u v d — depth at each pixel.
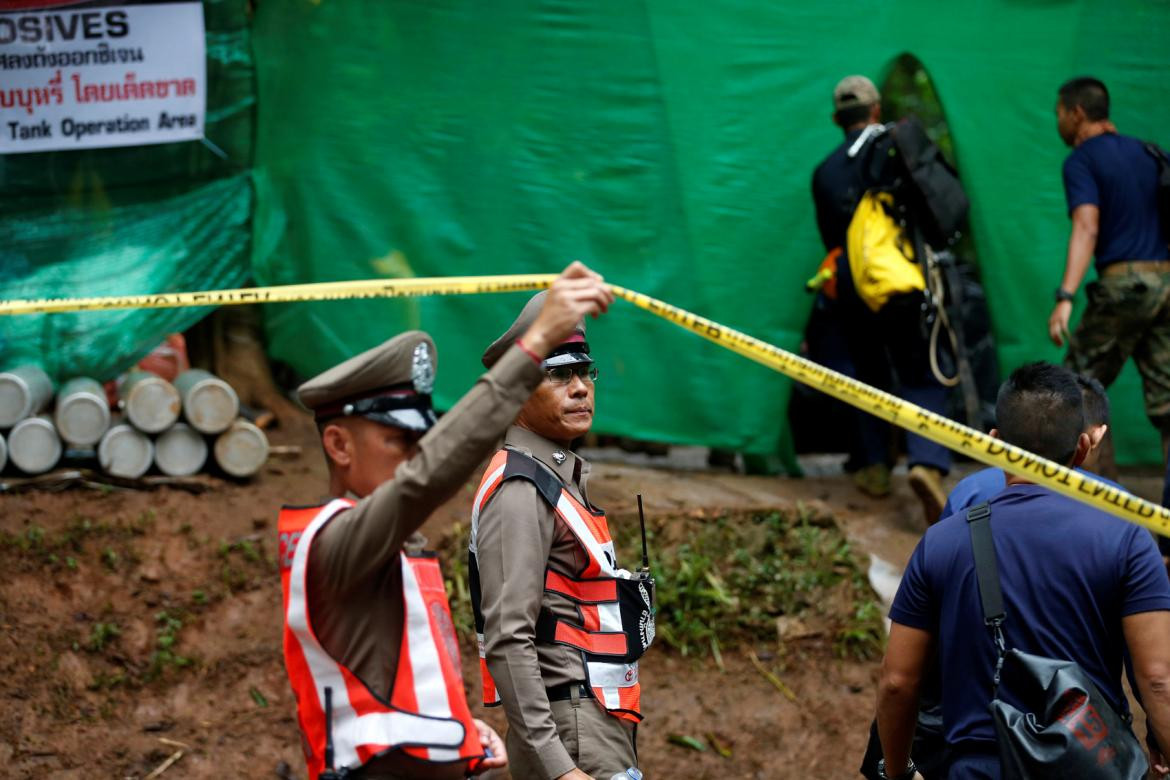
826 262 7.48
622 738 3.72
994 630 3.37
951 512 3.90
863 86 7.33
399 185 7.70
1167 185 7.01
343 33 7.59
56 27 7.32
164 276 7.52
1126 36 7.82
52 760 5.60
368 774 2.87
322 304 7.73
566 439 3.94
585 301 2.84
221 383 7.03
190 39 7.44
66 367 7.36
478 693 6.16
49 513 6.66
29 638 6.02
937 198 7.07
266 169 7.64
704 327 3.04
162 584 6.38
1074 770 3.10
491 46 7.65
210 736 5.81
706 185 7.75
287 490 7.15
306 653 2.91
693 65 7.69
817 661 6.42
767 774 5.89
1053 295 7.96
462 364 7.83
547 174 7.73
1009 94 7.82
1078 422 3.51
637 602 3.81
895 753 3.76
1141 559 3.33
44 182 7.40
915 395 7.29
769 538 6.93
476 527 3.80
